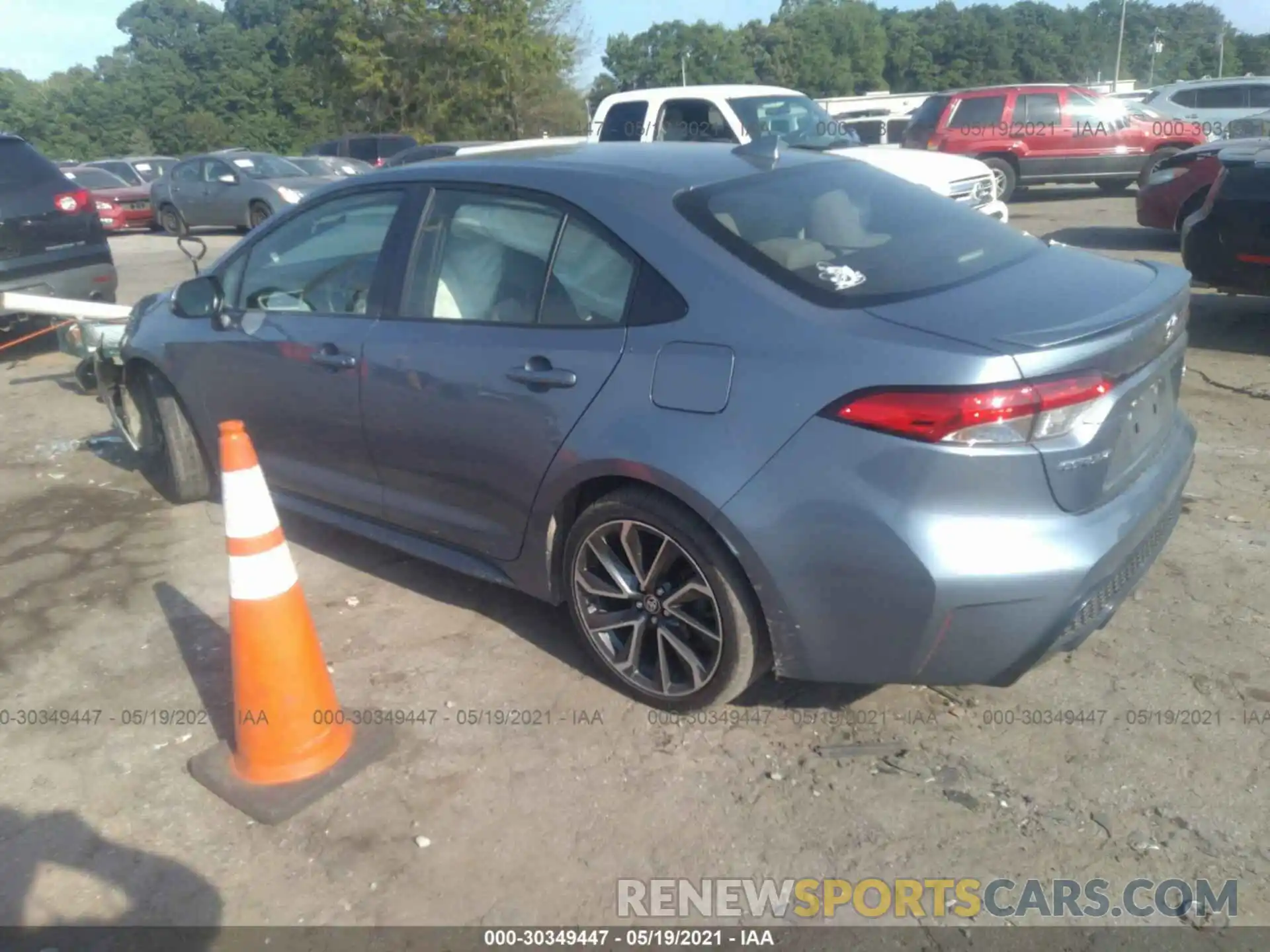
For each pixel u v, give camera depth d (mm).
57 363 8867
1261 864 2838
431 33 37562
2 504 5609
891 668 3080
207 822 3131
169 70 77938
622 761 3334
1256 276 7469
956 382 2795
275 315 4477
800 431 2996
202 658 4020
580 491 3539
